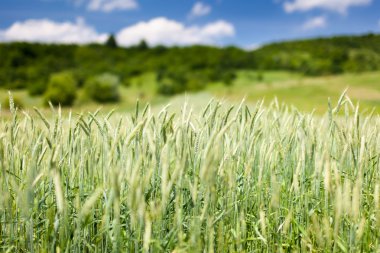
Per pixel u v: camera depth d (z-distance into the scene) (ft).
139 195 5.24
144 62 404.77
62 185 6.87
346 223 6.94
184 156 5.76
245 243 7.26
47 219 6.57
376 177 7.54
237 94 189.37
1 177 6.74
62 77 216.74
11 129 7.21
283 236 7.39
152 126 7.14
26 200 5.87
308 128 7.82
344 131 7.50
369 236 6.93
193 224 5.92
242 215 6.76
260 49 495.00
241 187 7.79
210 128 7.11
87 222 6.30
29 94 249.75
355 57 378.53
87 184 7.54
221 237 6.48
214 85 318.24
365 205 7.47
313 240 7.00
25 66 350.84
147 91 300.40
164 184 5.59
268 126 8.77
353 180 6.95
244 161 7.89
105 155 6.59
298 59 381.40
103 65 372.58
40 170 7.14
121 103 219.20
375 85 183.93
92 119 7.31
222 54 384.06
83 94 221.87
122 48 475.72
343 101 7.50
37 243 6.88
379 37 462.19
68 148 7.18
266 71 363.76
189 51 436.35
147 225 5.32
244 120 7.39
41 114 6.64
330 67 326.24
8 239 6.61
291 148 8.38
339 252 6.91
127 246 6.23
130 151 6.37
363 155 7.17
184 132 6.23
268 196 7.73
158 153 6.61
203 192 6.65
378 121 8.41
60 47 404.16
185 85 306.76
